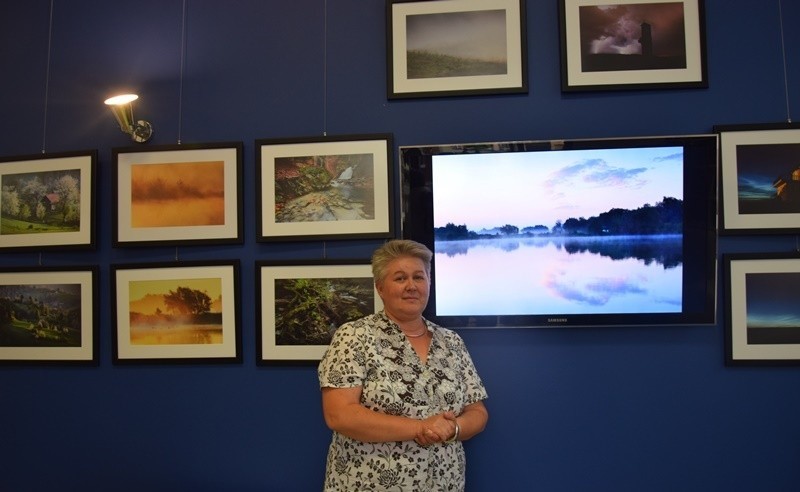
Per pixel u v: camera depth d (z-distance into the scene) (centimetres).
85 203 240
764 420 216
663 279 214
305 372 228
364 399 172
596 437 218
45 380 241
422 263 188
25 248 243
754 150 221
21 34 253
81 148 246
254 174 236
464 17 231
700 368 218
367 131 234
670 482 216
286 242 230
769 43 226
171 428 233
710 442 216
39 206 244
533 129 228
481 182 219
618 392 219
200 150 236
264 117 238
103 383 238
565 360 221
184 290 234
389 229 226
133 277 236
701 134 215
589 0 228
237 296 231
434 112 232
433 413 174
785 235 220
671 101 226
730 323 217
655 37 226
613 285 215
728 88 225
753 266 219
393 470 169
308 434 226
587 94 228
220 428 230
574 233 216
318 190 230
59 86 249
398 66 232
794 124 219
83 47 249
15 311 243
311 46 238
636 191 215
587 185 216
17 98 251
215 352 231
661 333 220
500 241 218
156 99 243
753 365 216
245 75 240
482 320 219
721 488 215
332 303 227
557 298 217
